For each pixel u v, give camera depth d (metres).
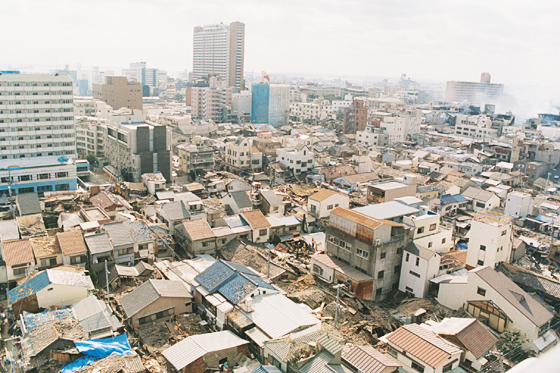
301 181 96.75
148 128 95.06
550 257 63.00
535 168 104.50
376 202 75.12
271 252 57.81
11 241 49.28
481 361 34.66
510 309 40.72
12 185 83.94
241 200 69.75
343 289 48.75
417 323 42.81
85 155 113.88
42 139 98.31
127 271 48.94
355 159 105.88
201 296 43.31
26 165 88.50
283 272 51.38
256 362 35.09
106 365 33.53
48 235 56.56
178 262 51.94
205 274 46.03
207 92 185.75
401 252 50.62
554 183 100.88
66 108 99.81
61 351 34.44
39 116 97.12
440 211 76.56
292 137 136.88
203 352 33.91
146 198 78.81
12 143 95.06
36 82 95.88
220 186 87.00
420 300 47.09
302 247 60.47
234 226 60.25
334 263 51.59
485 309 42.28
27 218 60.91
